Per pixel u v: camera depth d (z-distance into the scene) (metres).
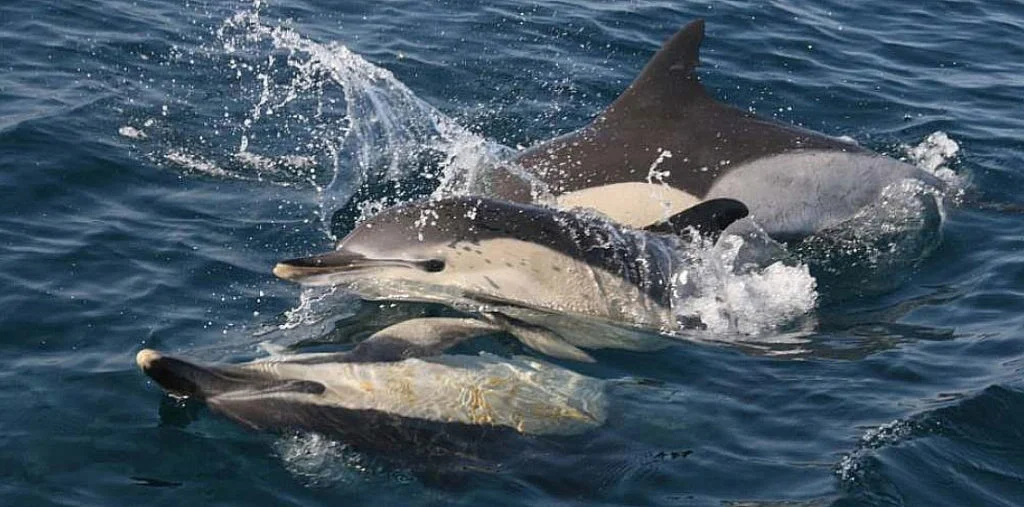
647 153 11.91
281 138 13.00
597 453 8.37
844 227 12.08
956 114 14.85
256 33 15.27
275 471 8.09
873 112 14.83
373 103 13.91
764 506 7.91
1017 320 10.35
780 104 14.86
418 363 8.93
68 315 9.64
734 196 11.79
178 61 14.35
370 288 10.27
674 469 8.25
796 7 17.59
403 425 8.39
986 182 13.30
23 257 10.33
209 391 8.52
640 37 16.14
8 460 8.09
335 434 8.30
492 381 8.94
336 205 11.83
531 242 10.34
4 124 12.33
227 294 10.18
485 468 8.14
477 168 12.30
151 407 8.66
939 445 8.57
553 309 10.30
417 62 15.02
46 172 11.66
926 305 10.74
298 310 10.02
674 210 11.65
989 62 16.47
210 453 8.23
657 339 10.04
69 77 13.62
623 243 10.59
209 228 11.16
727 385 9.32
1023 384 9.22
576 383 9.16
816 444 8.56
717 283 10.68
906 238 11.90
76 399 8.69
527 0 16.95
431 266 10.24
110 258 10.48
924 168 13.52
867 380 9.40
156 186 11.79
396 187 12.29
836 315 10.59
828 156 12.21
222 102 13.57
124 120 12.87
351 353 8.90
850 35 16.89
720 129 12.15
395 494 7.92
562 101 14.45
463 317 10.06
